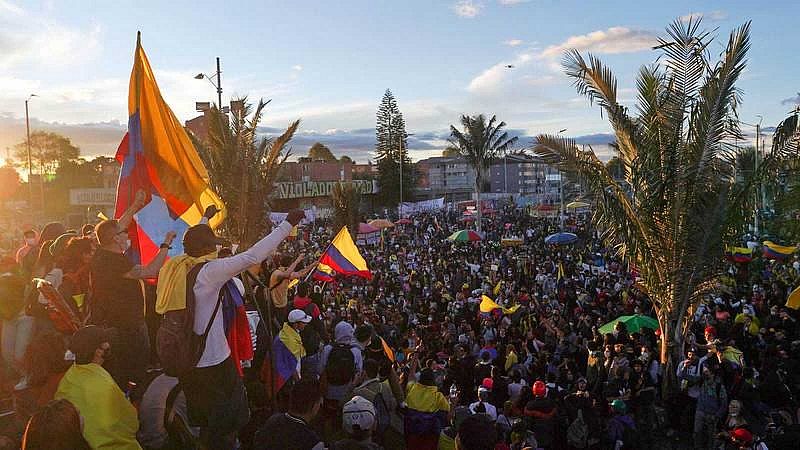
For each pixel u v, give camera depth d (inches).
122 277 183.8
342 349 245.3
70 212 2736.2
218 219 244.1
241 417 148.6
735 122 475.2
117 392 149.7
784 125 467.2
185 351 141.3
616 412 376.8
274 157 598.9
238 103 589.0
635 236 492.1
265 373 227.5
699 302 493.0
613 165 565.3
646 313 641.0
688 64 482.6
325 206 2476.6
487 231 1863.9
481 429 154.9
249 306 259.3
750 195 468.4
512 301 688.4
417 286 829.2
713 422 405.1
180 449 153.3
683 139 491.2
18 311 215.9
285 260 293.7
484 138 1720.0
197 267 143.4
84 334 147.8
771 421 369.4
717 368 412.5
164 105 235.1
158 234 227.5
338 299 700.7
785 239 810.2
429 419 243.9
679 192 480.7
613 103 510.0
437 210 2701.8
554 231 1711.4
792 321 542.0
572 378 440.5
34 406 189.5
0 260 280.8
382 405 242.1
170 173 232.5
